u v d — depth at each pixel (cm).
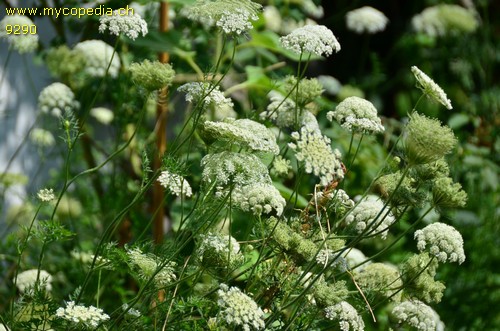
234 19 528
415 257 581
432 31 1413
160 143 870
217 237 544
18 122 1161
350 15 1270
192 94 555
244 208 548
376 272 620
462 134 1335
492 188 1148
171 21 1023
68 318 494
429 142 513
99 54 866
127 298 819
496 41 1659
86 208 967
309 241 548
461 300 991
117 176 969
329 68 1762
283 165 610
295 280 573
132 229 898
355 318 549
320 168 552
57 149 1167
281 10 1089
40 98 846
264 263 612
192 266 595
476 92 1609
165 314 581
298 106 648
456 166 1151
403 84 1692
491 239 1077
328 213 623
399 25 1789
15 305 584
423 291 577
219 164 514
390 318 648
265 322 563
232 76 994
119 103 880
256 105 893
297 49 581
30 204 929
